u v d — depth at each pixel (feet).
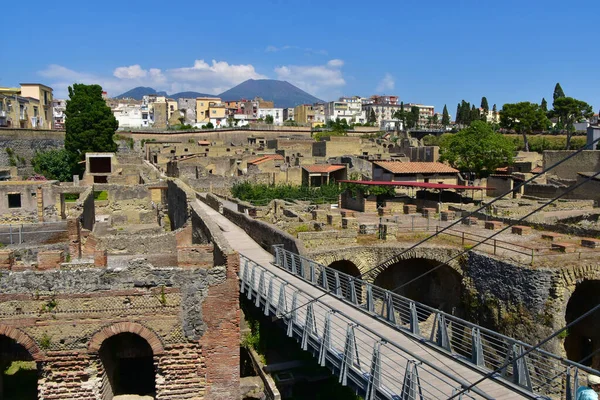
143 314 64.39
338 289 90.07
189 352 65.57
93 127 279.90
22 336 62.34
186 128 460.96
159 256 105.91
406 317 121.19
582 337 109.91
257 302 88.58
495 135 276.82
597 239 114.42
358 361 62.44
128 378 74.84
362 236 129.90
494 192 215.92
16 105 312.29
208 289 65.36
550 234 123.34
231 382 66.54
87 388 63.41
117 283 63.72
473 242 120.47
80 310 63.16
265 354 96.84
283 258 108.27
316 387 90.33
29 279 62.39
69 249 104.27
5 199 156.15
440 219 151.43
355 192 191.72
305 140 392.88
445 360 65.00
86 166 258.57
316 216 151.43
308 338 73.36
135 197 204.54
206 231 93.04
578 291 110.11
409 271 127.03
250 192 235.61
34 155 270.87
